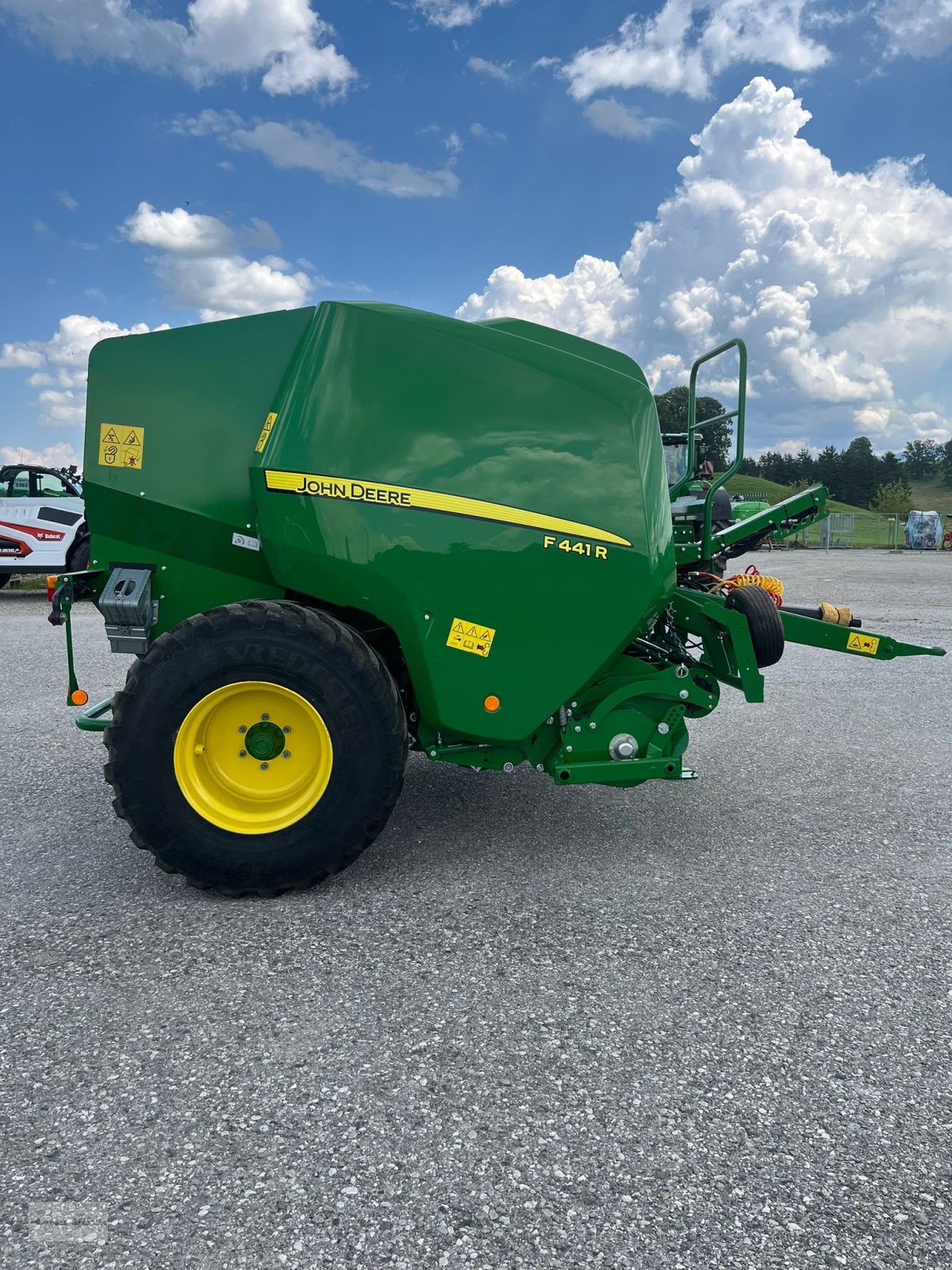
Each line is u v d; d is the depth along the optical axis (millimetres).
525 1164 1889
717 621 3719
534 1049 2293
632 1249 1675
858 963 2764
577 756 3482
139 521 3414
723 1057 2270
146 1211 1744
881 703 6633
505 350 3238
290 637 3008
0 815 4074
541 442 3229
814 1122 2033
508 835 3855
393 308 3281
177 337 3363
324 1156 1901
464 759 3473
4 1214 1733
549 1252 1667
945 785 4645
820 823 4059
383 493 3123
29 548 13031
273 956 2758
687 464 4582
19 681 7109
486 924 2996
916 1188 1839
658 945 2861
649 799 4387
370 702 3055
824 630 4152
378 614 3164
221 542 3418
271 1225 1719
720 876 3439
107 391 3359
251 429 3344
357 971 2674
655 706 3574
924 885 3367
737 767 4973
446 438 3176
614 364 3736
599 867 3512
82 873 3398
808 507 6242
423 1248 1671
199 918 3018
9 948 2803
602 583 3258
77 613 11766
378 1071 2193
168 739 3033
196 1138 1948
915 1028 2412
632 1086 2150
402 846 3711
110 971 2664
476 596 3197
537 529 3205
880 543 37531
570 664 3293
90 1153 1900
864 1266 1647
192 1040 2311
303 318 3348
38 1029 2355
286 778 3201
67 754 5074
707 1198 1804
